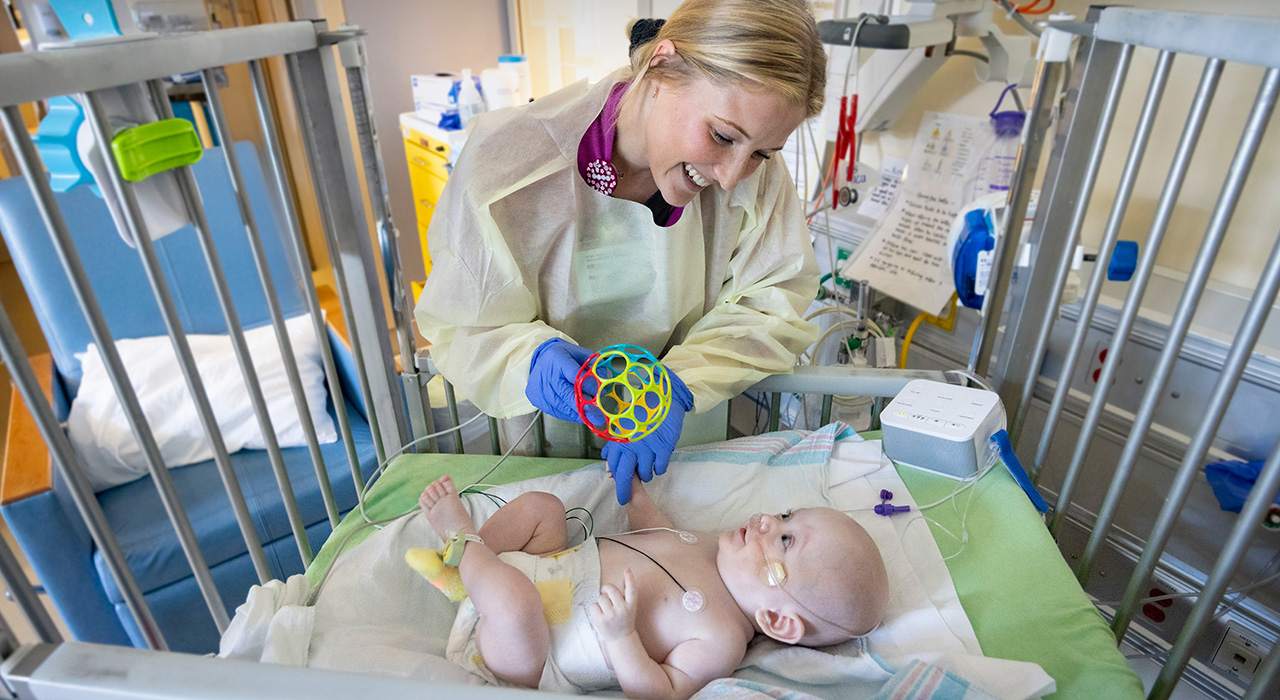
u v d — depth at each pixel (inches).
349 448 45.3
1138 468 55.1
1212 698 52.9
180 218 31.4
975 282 54.9
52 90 23.8
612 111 38.0
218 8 116.9
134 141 27.1
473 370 42.9
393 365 51.6
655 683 36.9
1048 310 44.9
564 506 46.6
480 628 38.0
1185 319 35.3
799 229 46.6
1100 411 41.6
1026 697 33.5
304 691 22.5
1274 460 30.4
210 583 33.5
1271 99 29.9
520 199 40.1
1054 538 46.4
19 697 23.8
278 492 60.6
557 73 118.1
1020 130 57.6
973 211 54.9
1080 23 40.0
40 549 52.2
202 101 103.3
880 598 39.5
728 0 31.4
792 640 39.2
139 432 28.8
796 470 49.0
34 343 119.4
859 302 60.2
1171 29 33.9
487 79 104.3
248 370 35.4
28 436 58.3
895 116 64.8
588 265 43.8
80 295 26.1
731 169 34.0
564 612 39.5
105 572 54.0
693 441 53.7
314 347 73.8
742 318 47.6
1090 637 37.0
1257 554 49.4
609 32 99.5
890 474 48.3
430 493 42.7
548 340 40.9
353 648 36.4
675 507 48.5
